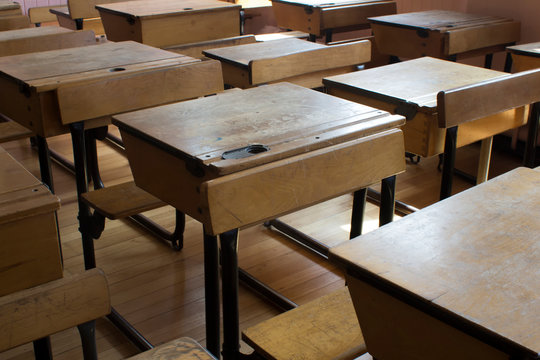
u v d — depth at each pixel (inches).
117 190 86.9
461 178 135.6
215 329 68.1
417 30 134.9
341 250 43.7
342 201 125.0
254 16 215.5
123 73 89.9
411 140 88.7
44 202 50.8
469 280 39.9
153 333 84.7
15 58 100.0
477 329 35.9
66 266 100.8
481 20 142.0
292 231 108.6
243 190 57.9
